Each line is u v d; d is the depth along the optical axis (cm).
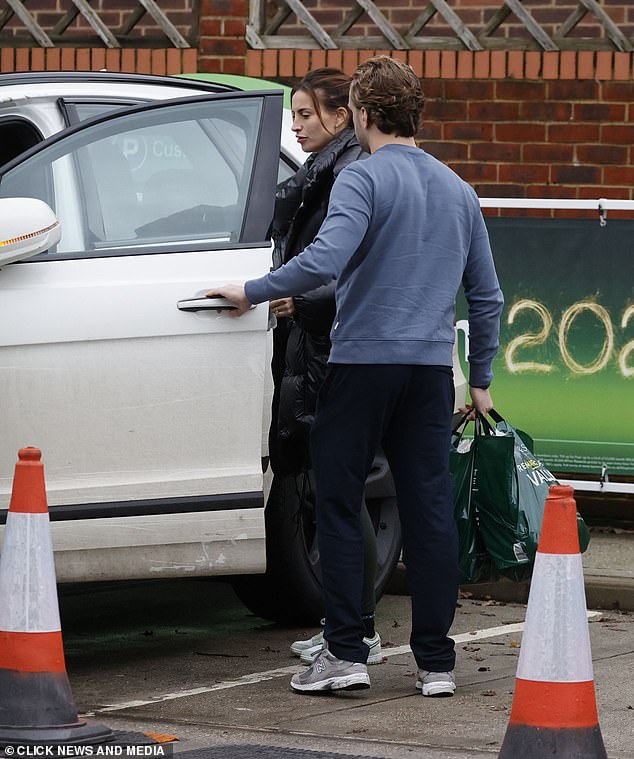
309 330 1464
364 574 1559
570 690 1104
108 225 1512
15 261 1412
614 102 2317
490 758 1219
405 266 1405
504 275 2230
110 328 1460
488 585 2017
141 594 2041
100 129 1534
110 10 2556
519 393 2233
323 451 1428
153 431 1477
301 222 1520
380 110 1425
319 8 2497
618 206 2195
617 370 2206
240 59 2427
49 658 1227
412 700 1432
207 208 1549
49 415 1440
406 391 1423
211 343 1494
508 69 2334
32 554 1227
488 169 2348
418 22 2414
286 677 1547
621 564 2062
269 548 1695
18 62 2483
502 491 1506
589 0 2355
